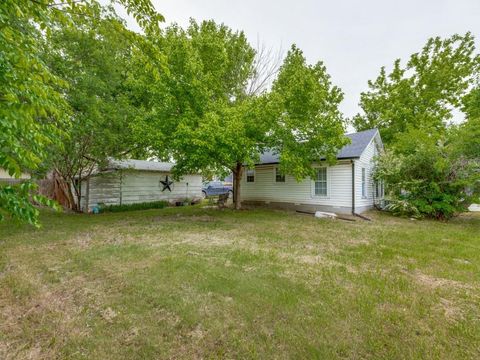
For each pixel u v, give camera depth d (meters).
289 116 9.20
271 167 13.21
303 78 8.92
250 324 2.42
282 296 2.95
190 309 2.65
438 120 15.88
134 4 2.24
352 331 2.33
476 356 2.05
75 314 2.55
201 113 8.88
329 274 3.65
